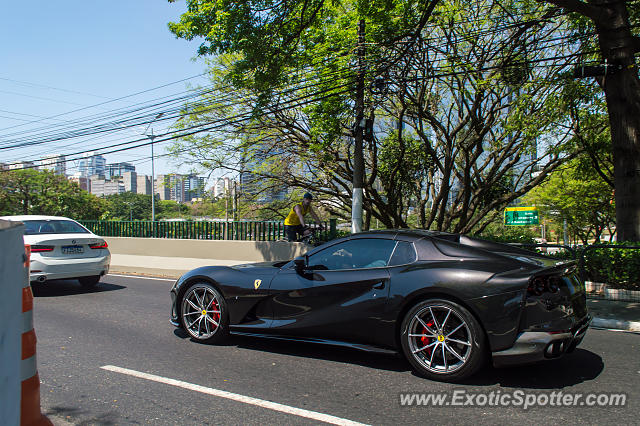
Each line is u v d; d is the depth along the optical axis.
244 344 5.72
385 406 3.76
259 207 21.09
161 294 9.61
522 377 4.42
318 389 4.16
